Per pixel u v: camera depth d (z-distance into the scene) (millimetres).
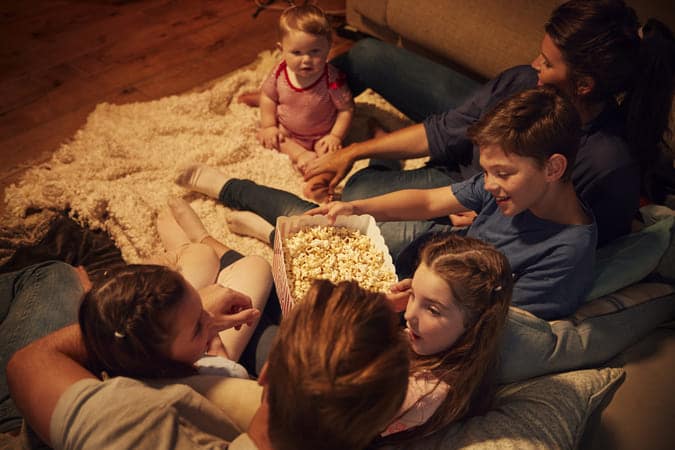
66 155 2154
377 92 2273
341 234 1582
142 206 2000
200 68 2615
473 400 1168
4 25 2770
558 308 1361
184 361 1074
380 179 1911
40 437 1001
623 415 1251
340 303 838
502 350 1241
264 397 953
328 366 783
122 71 2578
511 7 2148
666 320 1467
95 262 1916
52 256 1903
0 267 1856
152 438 910
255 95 2410
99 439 896
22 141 2248
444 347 1120
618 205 1467
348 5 2736
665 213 1651
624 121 1464
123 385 952
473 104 1810
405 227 1744
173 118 2295
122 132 2221
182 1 2977
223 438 1006
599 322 1368
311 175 2051
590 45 1326
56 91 2463
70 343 1075
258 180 2152
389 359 806
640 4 1926
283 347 825
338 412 784
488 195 1512
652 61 1348
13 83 2484
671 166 1838
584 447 1203
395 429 1085
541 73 1457
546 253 1351
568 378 1245
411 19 2393
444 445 1074
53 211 1991
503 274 1093
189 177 2039
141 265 1058
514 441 1074
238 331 1461
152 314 968
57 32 2756
